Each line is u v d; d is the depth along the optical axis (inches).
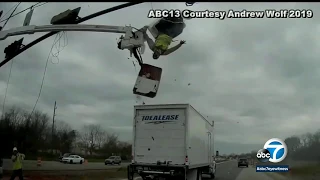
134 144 535.5
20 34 426.0
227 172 1291.8
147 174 528.4
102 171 1018.1
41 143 2425.0
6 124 1862.7
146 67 364.8
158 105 530.3
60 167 1191.6
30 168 995.3
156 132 526.6
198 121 591.8
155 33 357.1
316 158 753.0
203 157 652.1
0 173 627.5
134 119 542.6
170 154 512.1
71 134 3186.5
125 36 366.3
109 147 3782.0
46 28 410.9
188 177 536.4
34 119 2315.5
